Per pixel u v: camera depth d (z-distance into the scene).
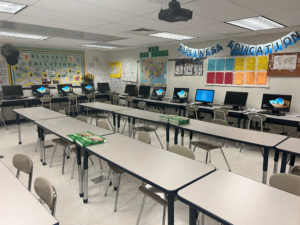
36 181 1.67
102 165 3.54
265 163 2.42
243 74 5.23
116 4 2.85
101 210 2.39
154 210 2.39
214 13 3.17
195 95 5.88
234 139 2.62
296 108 4.53
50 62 7.62
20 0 2.68
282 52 4.57
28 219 1.22
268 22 3.71
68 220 2.22
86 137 2.57
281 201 1.37
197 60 6.12
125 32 4.72
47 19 3.60
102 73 9.12
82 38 5.79
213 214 1.23
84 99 8.17
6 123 6.50
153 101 6.37
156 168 1.84
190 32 4.64
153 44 6.71
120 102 8.73
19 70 6.96
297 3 2.72
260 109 5.03
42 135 3.47
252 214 1.24
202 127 3.23
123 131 5.68
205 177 1.68
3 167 1.90
